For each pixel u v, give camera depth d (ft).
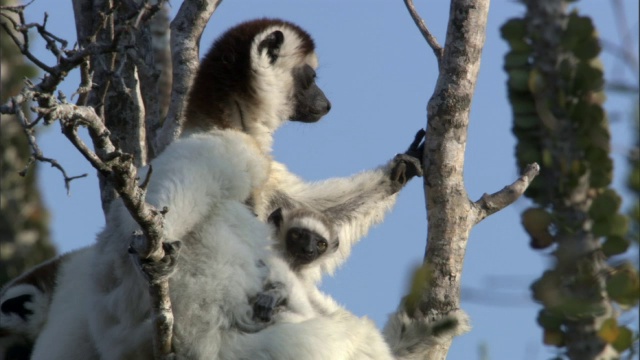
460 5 57.16
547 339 45.83
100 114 48.98
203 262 50.03
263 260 52.01
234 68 60.90
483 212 57.31
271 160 62.34
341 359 51.62
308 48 65.51
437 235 56.80
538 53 50.93
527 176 49.60
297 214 63.82
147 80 69.62
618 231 46.62
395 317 59.67
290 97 63.67
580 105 49.24
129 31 47.96
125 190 38.22
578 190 48.24
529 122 51.19
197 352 49.29
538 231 48.16
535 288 45.39
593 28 50.08
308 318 53.98
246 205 53.72
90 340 55.26
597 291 46.01
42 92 36.73
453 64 57.00
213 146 53.62
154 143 69.36
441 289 57.47
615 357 44.73
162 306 44.09
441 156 56.70
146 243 40.91
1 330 65.21
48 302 65.05
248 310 50.47
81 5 68.54
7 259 78.59
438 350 58.75
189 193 50.57
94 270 52.47
